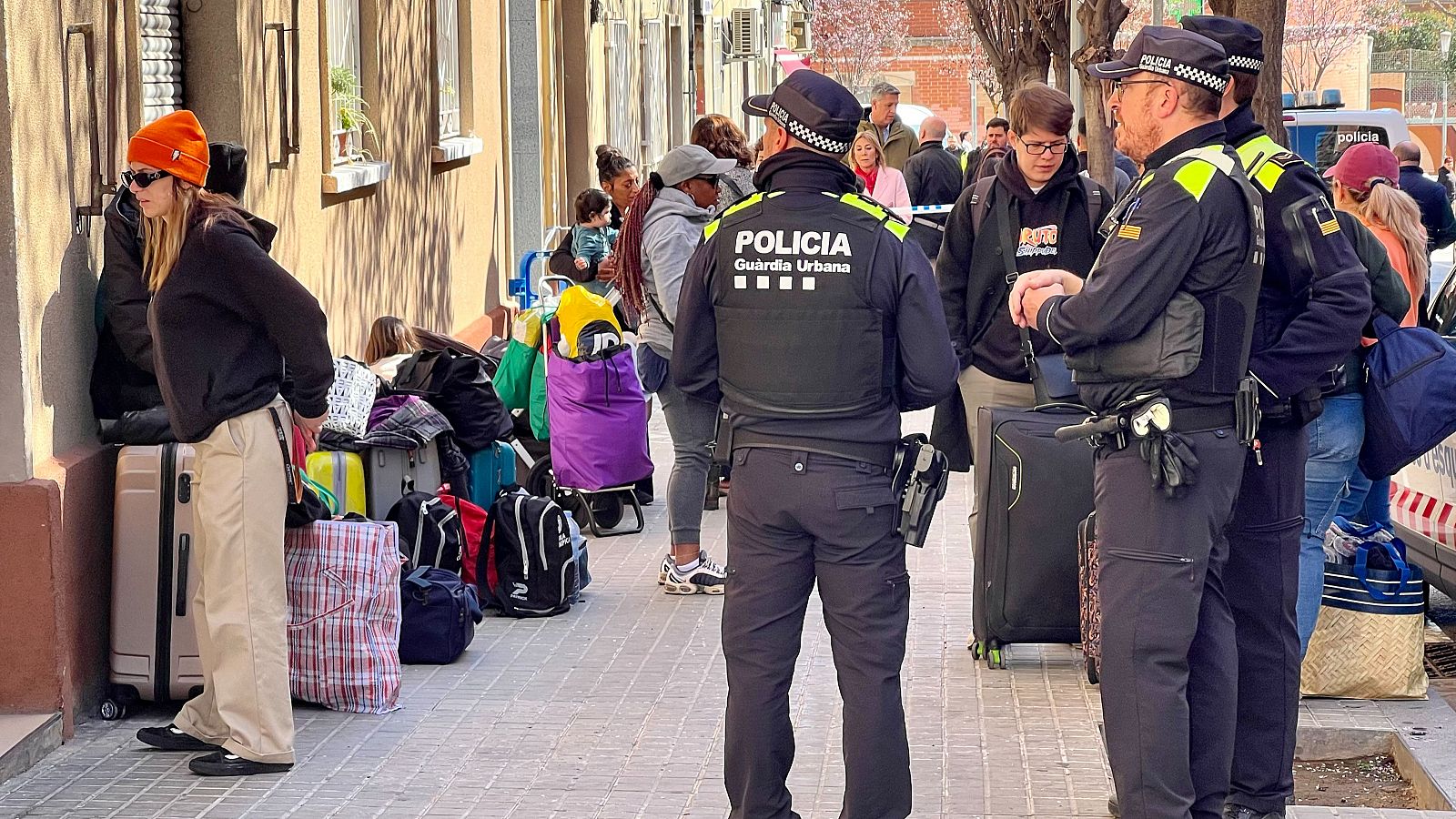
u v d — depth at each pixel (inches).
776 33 1983.3
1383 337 242.5
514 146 674.8
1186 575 185.2
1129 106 189.9
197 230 224.5
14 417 241.1
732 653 196.2
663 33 1071.6
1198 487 184.7
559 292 504.4
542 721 261.1
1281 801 206.2
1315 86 2440.9
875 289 187.8
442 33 530.6
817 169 191.5
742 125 1718.8
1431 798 229.6
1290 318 193.2
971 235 282.0
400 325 382.3
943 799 223.6
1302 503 203.9
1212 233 180.7
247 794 227.6
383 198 443.8
